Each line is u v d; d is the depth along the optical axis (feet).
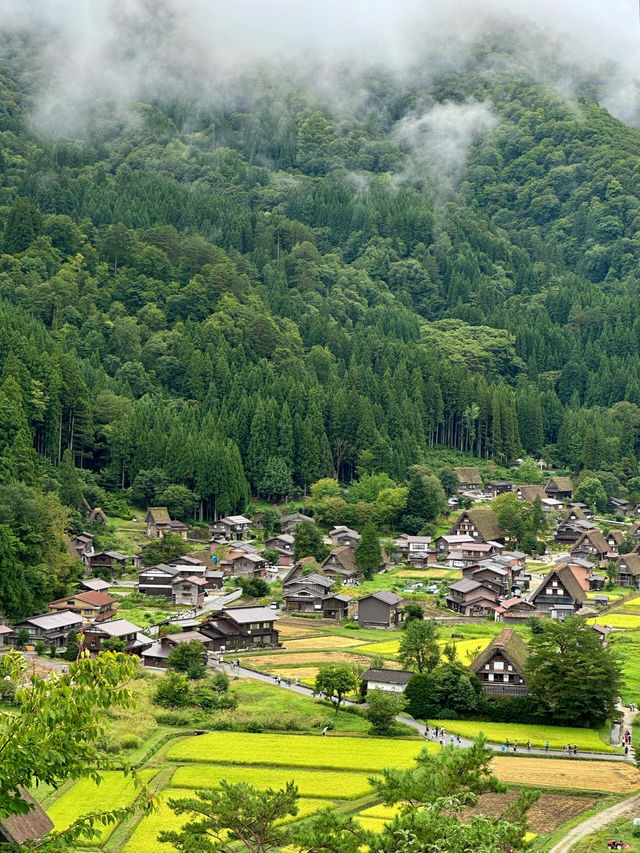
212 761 292.40
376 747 310.86
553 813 254.27
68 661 417.08
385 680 374.43
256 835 169.99
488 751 179.42
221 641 449.89
